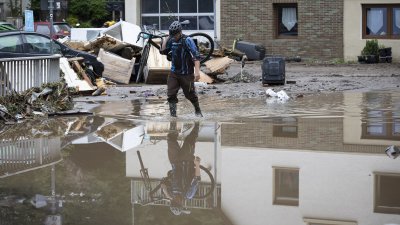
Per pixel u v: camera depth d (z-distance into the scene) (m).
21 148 10.14
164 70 21.97
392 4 35.03
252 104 15.28
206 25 38.25
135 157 9.30
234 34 36.88
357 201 6.89
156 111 14.40
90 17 51.69
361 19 35.59
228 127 11.84
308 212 6.54
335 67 31.08
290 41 36.44
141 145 10.23
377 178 7.84
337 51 36.06
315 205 6.78
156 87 20.98
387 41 35.22
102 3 51.62
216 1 36.84
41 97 14.36
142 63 22.67
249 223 6.18
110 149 9.95
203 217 6.35
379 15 35.41
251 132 11.24
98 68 21.75
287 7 36.72
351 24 35.75
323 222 6.21
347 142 10.16
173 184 7.73
